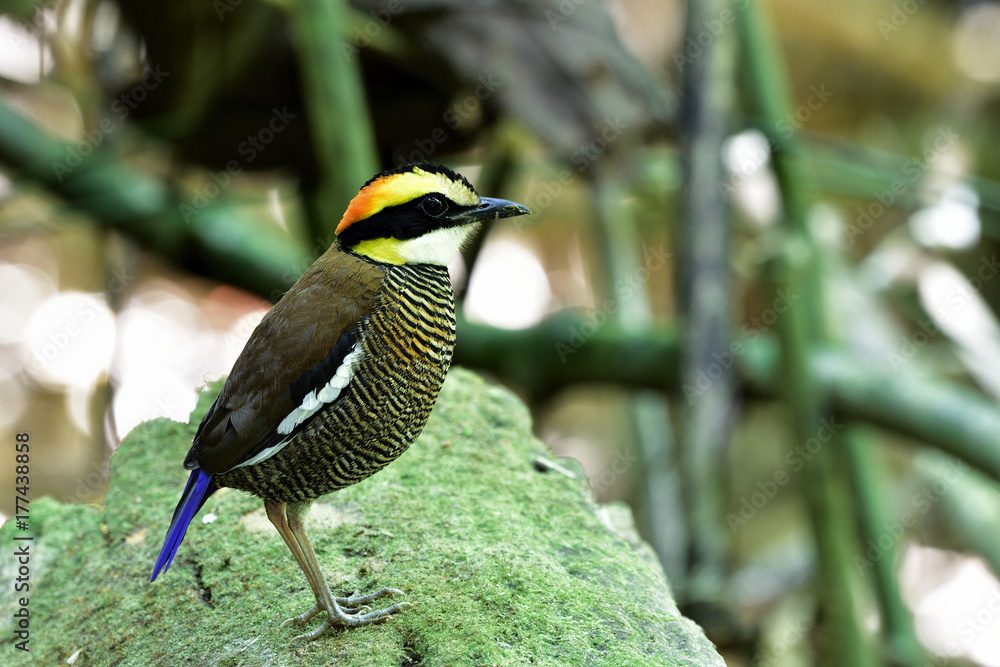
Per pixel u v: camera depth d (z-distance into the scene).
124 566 8.06
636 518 13.24
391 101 11.30
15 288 18.58
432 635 6.55
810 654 12.75
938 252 14.55
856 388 10.37
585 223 17.64
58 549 8.52
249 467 6.80
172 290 18.95
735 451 18.34
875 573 11.60
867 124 21.77
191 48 10.37
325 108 9.45
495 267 22.59
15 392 17.45
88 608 7.74
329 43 9.41
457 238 7.45
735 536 17.31
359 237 7.20
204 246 12.27
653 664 6.34
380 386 6.86
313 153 11.50
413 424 7.12
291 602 7.24
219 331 18.61
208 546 8.02
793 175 10.93
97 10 10.84
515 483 8.62
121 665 7.03
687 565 10.06
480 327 11.99
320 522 8.08
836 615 10.27
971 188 12.00
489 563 7.31
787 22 21.42
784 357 10.16
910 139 20.98
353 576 7.38
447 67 10.19
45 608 7.96
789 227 11.06
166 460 9.26
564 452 20.83
